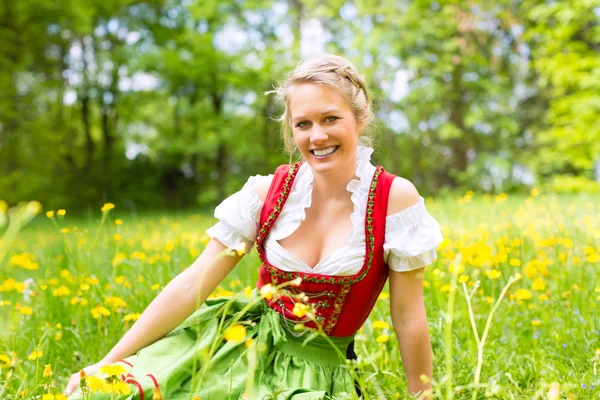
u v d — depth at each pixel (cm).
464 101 2078
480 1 1670
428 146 2389
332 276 192
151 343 200
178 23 2270
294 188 202
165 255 404
